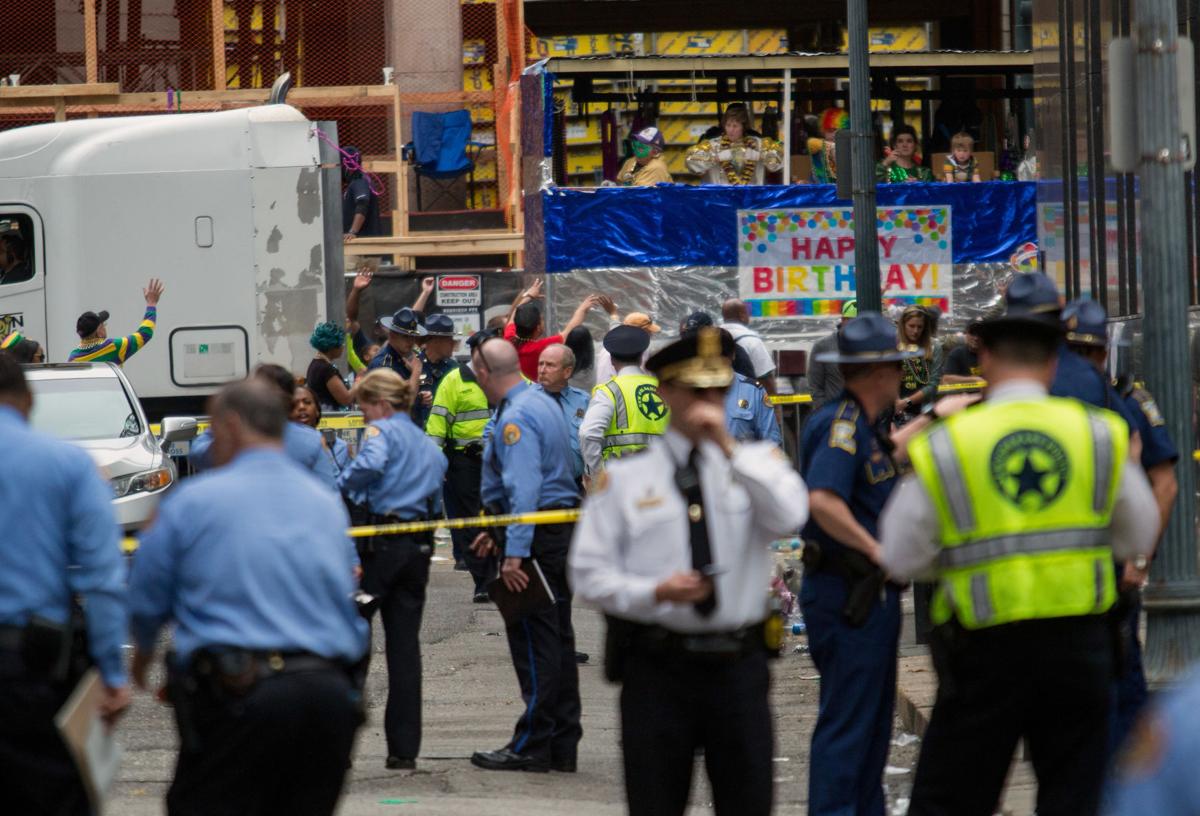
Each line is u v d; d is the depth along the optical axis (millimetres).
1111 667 20391
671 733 20125
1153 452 26156
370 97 88750
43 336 67562
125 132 67625
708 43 102188
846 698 24219
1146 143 27984
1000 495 19750
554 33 97125
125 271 67438
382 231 91812
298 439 32156
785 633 48406
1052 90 47938
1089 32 43156
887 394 24469
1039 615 19609
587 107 87688
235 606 19406
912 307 54438
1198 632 28203
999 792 20828
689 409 20078
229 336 67625
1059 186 47281
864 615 23938
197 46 91125
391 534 32125
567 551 32844
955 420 20172
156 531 19703
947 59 79375
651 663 20188
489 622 51312
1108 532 20016
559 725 32969
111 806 29531
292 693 19203
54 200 67312
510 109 86688
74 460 20375
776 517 20047
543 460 32906
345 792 30312
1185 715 9141
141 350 67250
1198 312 36406
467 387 53344
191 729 19375
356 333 70500
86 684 19422
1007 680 19922
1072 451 19812
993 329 20484
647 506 19938
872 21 94000
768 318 72500
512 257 87250
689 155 77438
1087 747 20297
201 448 34000
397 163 88250
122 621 20453
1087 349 26516
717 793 20547
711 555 19922
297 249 67938
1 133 68375
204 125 67688
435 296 80250
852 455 24109
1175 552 28188
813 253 72500
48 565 20094
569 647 33125
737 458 20062
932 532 20047
